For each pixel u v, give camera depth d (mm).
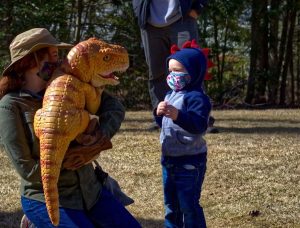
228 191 5883
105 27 18078
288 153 7109
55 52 3551
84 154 3381
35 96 3459
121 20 18094
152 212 5484
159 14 7371
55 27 17125
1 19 16281
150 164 6742
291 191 5855
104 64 3408
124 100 18109
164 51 7551
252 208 5488
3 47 16234
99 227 3621
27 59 3465
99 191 3611
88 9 18109
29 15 16312
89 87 3420
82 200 3498
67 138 3285
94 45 3420
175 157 4254
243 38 19516
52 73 3465
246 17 19141
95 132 3424
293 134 8508
